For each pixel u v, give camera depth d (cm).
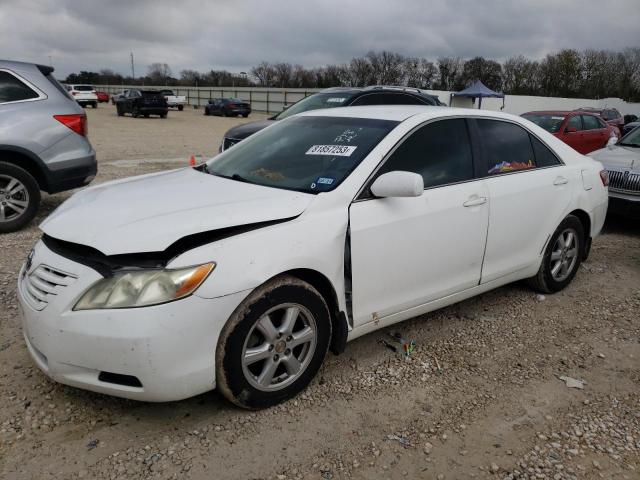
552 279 463
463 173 372
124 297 243
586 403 309
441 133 368
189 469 245
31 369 321
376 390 314
